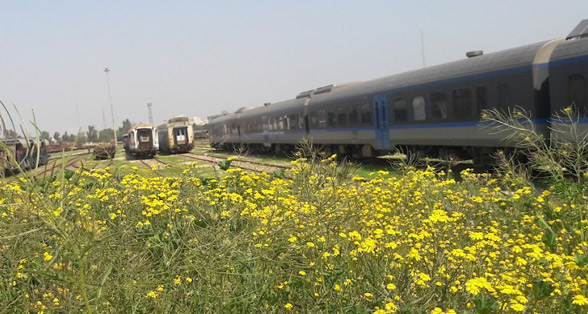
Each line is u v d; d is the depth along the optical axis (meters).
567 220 5.49
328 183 5.80
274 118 30.08
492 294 3.29
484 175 8.05
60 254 2.71
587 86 10.95
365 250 3.54
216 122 44.56
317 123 24.52
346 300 3.42
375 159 21.95
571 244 4.79
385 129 18.83
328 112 23.28
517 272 3.74
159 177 7.05
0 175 2.84
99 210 4.83
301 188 5.43
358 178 6.35
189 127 44.09
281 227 3.61
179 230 4.02
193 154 39.03
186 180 6.30
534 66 12.25
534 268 3.80
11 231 2.80
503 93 13.20
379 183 7.25
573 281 3.49
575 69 11.25
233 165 17.28
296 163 7.22
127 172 8.00
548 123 12.12
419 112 16.75
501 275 3.53
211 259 3.18
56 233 2.52
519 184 7.23
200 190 5.91
